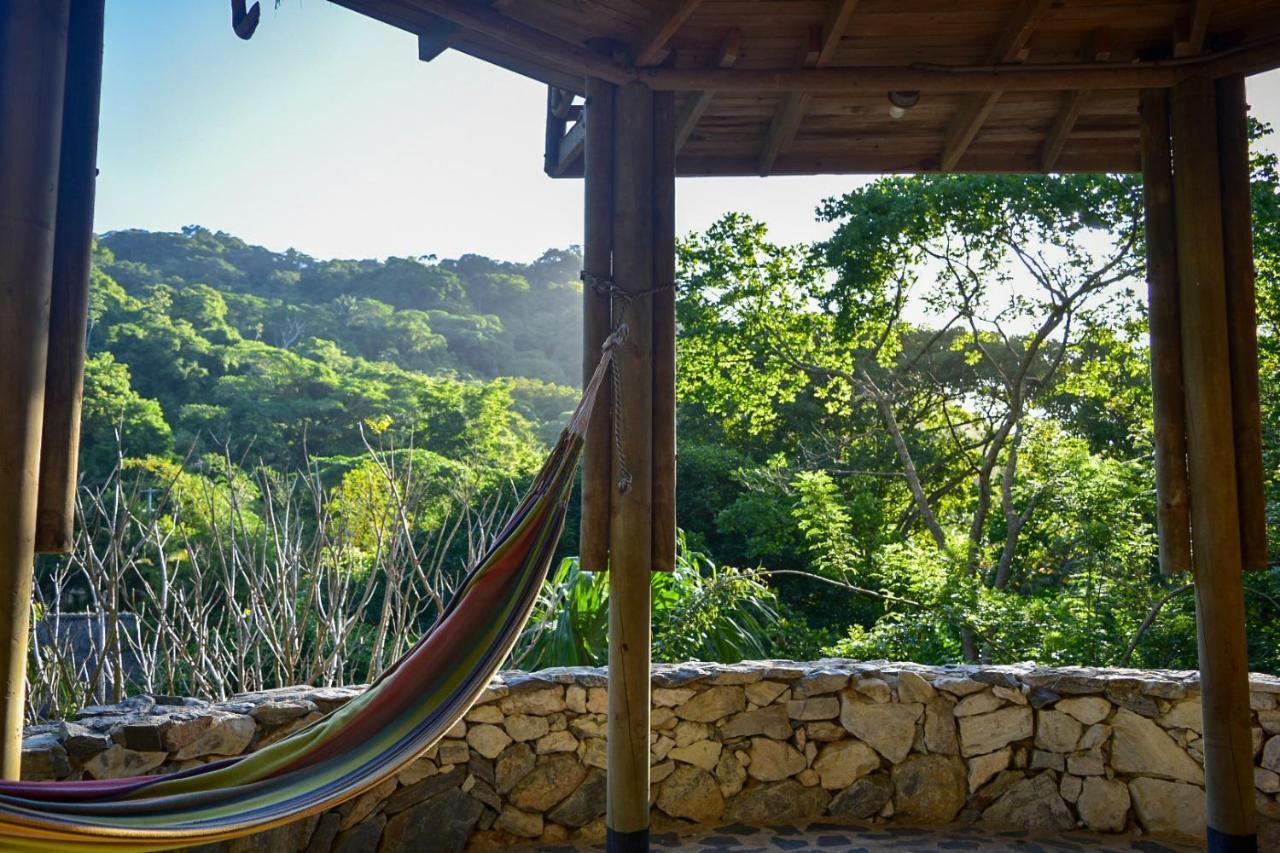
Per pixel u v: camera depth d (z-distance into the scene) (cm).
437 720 283
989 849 427
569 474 321
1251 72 387
